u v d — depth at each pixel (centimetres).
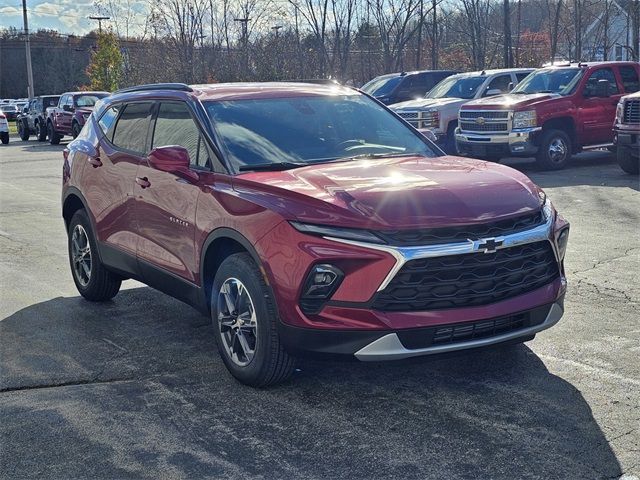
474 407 468
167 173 587
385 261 441
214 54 2997
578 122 1590
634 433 427
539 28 3447
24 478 402
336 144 589
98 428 457
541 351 558
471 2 2894
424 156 598
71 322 670
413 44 3070
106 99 746
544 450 411
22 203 1389
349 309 447
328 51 2844
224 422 461
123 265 659
